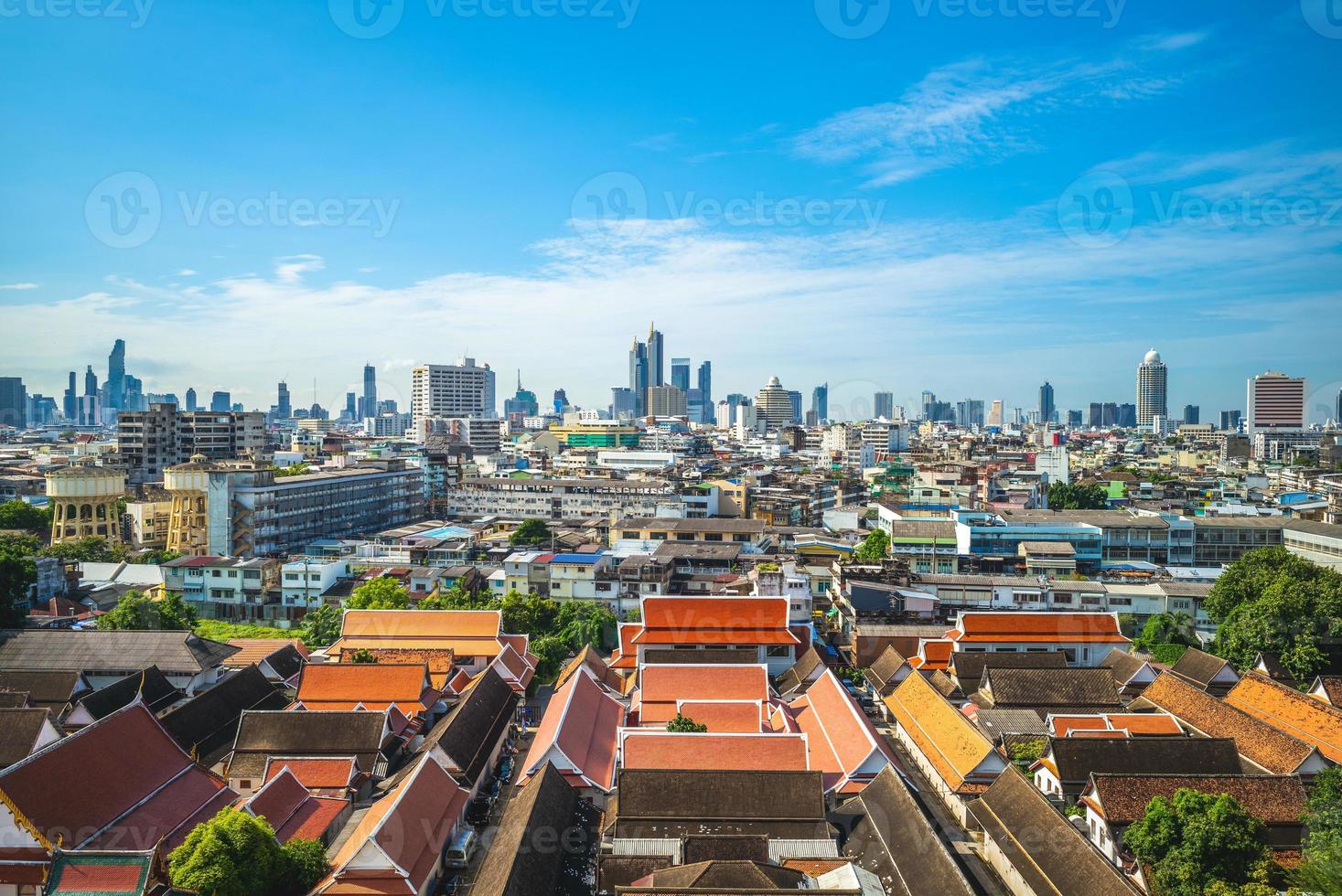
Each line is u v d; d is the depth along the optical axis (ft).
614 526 504.43
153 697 269.23
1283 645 278.87
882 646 329.31
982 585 372.79
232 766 226.17
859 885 165.07
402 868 169.48
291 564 418.92
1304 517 536.42
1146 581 401.90
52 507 537.65
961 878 161.89
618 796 197.77
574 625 346.13
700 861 177.78
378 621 320.91
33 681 263.70
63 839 169.78
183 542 534.78
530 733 276.21
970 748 224.12
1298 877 158.61
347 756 228.84
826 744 236.63
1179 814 169.27
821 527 624.18
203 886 153.28
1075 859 167.84
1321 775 200.64
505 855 173.78
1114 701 265.75
